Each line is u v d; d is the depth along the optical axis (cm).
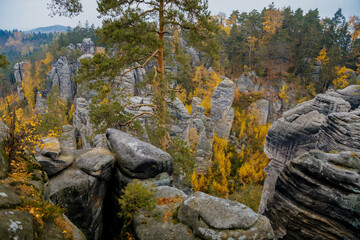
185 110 3662
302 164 1140
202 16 1166
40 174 677
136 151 973
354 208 948
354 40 6881
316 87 6256
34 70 8362
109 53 1260
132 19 1145
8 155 596
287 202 1210
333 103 2480
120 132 1174
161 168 1000
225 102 5700
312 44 6450
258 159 5188
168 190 888
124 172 978
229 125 5897
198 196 757
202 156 4422
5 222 345
